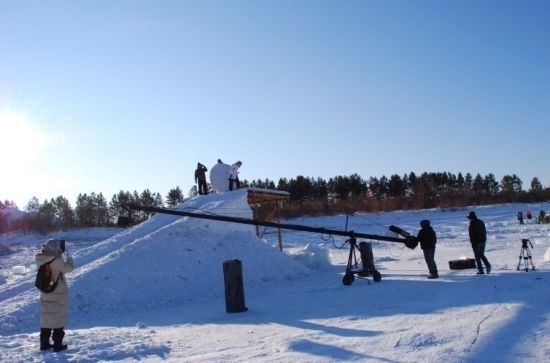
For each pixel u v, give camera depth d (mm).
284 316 11547
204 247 20047
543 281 13312
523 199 97875
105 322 13453
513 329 8359
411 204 95500
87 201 99000
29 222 89812
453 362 6828
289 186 113688
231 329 10367
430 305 11250
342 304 12641
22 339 9898
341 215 80875
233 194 24516
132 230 22578
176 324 11719
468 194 102688
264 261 20875
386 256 28891
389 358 7219
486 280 14516
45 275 8586
